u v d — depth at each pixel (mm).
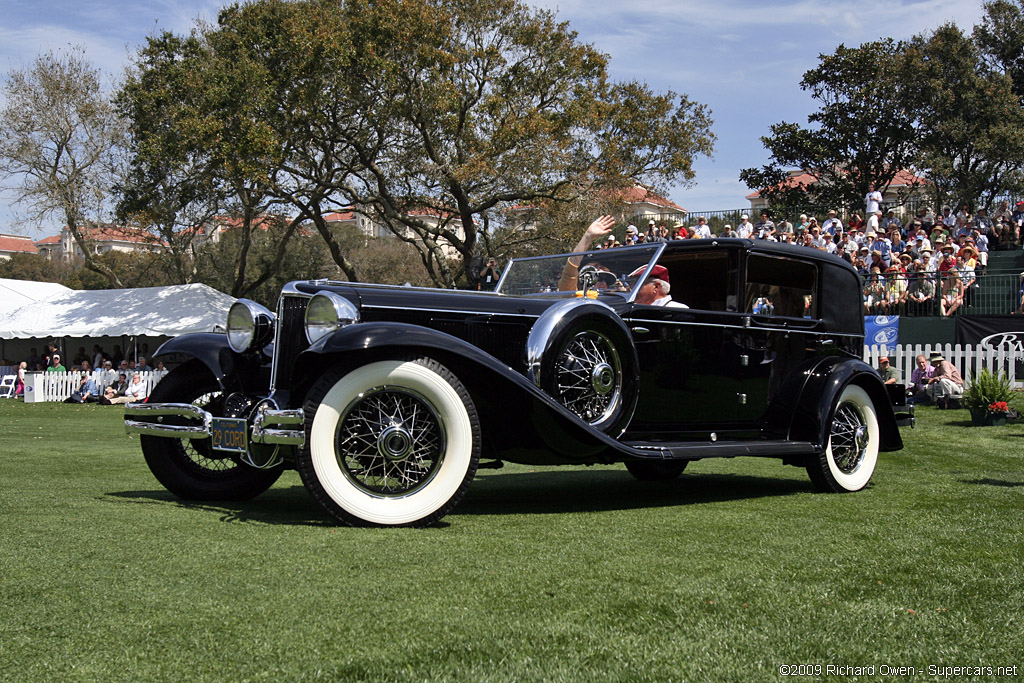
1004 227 20688
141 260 37125
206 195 27469
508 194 23781
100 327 22344
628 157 25266
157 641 2209
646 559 3191
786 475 6641
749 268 5285
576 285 5469
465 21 23172
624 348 4562
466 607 2535
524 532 3725
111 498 4621
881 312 15422
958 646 2293
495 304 4609
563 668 2072
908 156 36531
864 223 20984
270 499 4875
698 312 5039
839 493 5371
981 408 10422
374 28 21766
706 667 2105
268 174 24234
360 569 2963
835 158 38094
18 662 2055
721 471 6914
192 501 4660
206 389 4984
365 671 2033
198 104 25109
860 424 5629
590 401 4500
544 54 23938
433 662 2096
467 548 3342
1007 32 35000
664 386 4930
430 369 3881
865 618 2506
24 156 28562
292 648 2174
